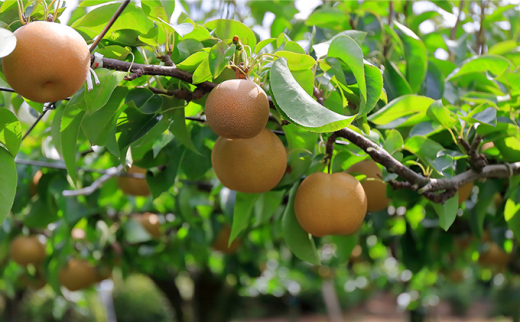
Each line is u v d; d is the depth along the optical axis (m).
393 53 1.24
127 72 0.86
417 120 1.03
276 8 1.43
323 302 6.50
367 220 1.34
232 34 0.95
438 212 0.98
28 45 0.78
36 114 1.19
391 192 1.05
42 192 1.26
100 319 3.64
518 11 1.38
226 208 1.22
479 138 0.97
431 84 1.16
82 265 1.63
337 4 1.32
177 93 0.92
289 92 0.83
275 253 2.68
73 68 0.80
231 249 1.70
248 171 0.91
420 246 1.36
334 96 0.96
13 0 0.84
